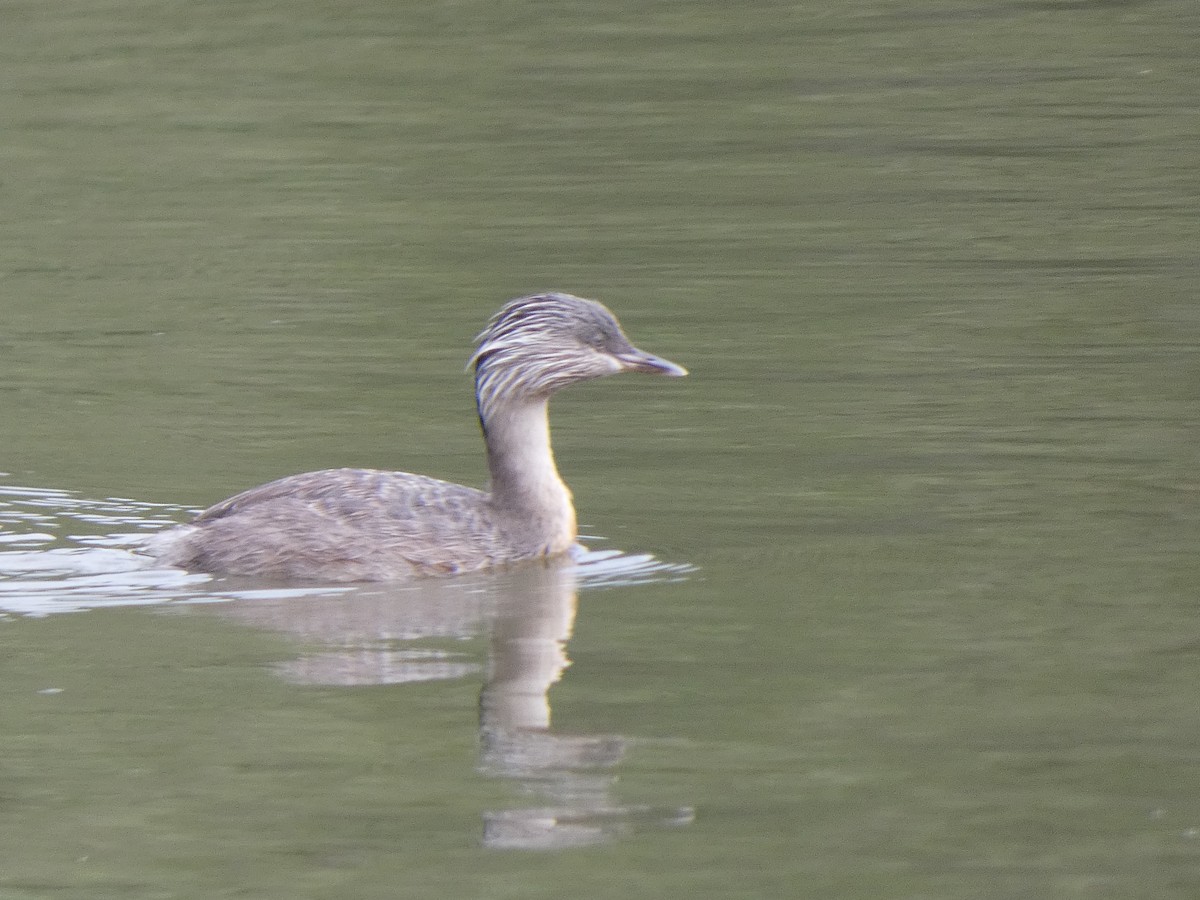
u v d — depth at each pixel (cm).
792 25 3547
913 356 1986
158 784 1020
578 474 1644
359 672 1176
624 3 3731
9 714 1108
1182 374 1897
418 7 3734
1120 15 3525
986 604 1277
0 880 929
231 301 2286
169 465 1677
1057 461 1633
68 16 3678
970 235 2467
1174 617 1240
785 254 2405
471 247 2470
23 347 2108
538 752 1052
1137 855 923
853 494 1559
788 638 1220
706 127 3003
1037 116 3005
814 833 955
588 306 1434
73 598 1323
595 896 895
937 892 889
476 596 1327
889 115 3034
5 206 2716
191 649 1216
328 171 2842
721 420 1798
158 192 2759
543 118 3072
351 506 1384
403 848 945
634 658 1191
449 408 1872
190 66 3366
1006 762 1025
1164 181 2680
